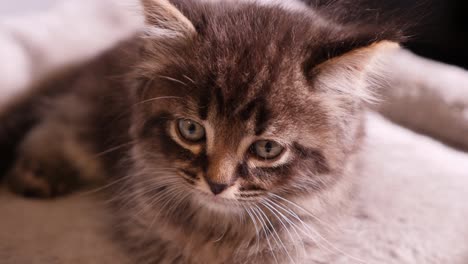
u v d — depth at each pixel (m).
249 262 0.42
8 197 0.47
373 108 0.48
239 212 0.41
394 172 0.49
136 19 0.52
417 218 0.46
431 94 0.54
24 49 0.52
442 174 0.49
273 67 0.38
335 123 0.39
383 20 0.40
